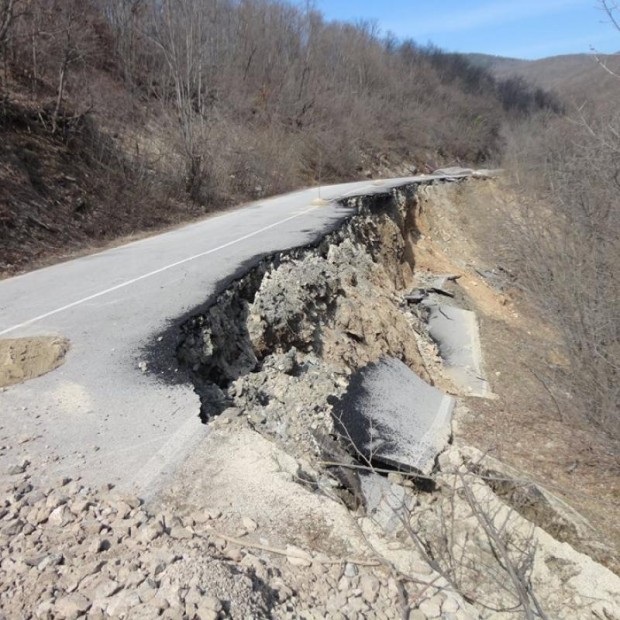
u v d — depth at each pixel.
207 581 3.59
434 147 54.50
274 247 12.45
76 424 5.70
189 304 8.71
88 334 7.71
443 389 13.00
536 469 8.93
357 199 20.20
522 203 20.92
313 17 49.75
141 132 21.55
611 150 11.13
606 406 9.16
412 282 20.97
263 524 4.59
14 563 3.86
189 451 5.34
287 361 9.20
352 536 4.62
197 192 19.81
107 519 4.36
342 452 6.89
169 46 24.69
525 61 147.12
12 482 4.80
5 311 8.71
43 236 13.23
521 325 18.31
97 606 3.45
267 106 34.50
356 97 46.97
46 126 16.50
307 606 3.84
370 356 11.66
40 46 19.06
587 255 11.59
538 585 5.76
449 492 6.82
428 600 4.07
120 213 15.95
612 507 7.91
